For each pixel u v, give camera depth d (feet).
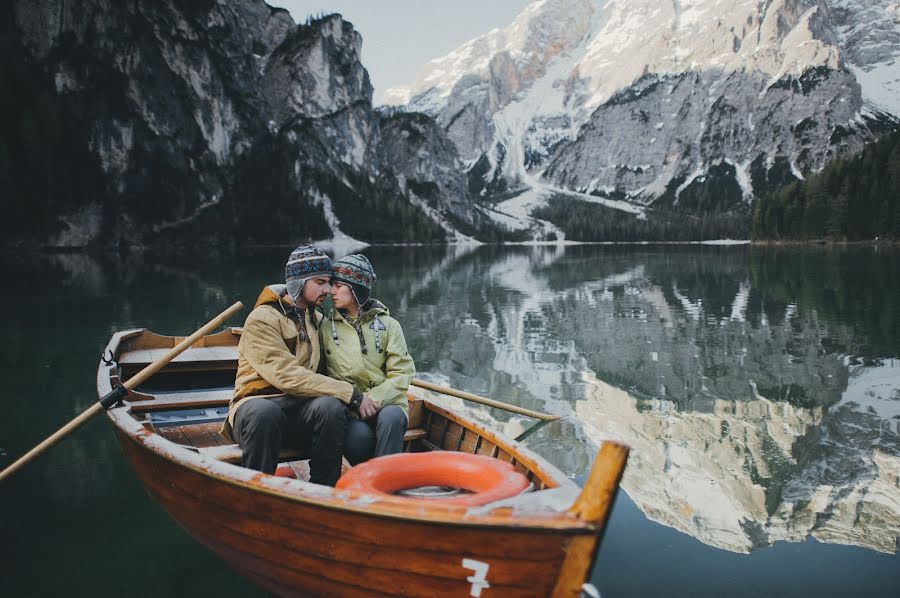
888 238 324.80
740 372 35.47
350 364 15.55
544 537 9.23
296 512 10.85
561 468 20.72
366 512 9.95
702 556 14.73
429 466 11.89
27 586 13.84
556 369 36.17
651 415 26.91
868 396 29.99
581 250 313.32
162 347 25.00
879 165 339.16
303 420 14.33
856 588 13.29
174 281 93.30
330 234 392.88
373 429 15.20
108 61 291.99
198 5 387.34
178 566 14.76
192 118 346.54
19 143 216.95
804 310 61.31
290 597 12.46
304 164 431.02
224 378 23.20
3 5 259.39
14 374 33.81
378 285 92.58
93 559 15.05
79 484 19.33
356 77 527.40
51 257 170.30
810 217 362.74
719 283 94.94
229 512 12.09
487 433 14.43
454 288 87.66
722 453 22.24
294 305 14.85
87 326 49.47
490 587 9.88
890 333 47.70
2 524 16.74
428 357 39.45
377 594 10.80
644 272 123.65
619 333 48.55
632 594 13.12
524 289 86.12
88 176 244.83
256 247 306.55
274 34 492.54
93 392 30.07
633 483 19.38
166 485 13.82
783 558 14.71
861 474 20.15
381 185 515.09
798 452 22.27
